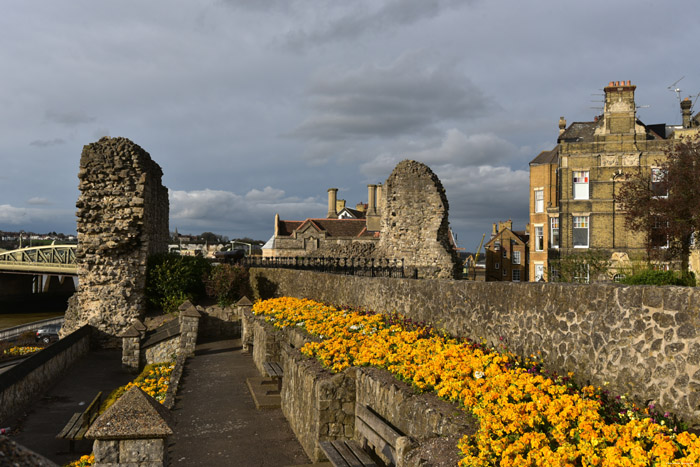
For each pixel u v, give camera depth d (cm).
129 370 2312
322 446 888
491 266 6575
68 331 3127
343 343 1177
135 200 2950
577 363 803
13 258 9744
